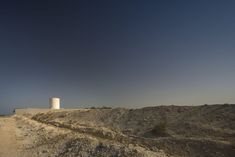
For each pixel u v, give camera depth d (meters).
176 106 42.72
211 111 35.47
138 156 17.78
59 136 30.05
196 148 21.27
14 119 74.50
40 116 71.50
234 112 32.19
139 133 31.52
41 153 23.53
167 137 26.81
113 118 46.84
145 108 46.91
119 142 23.33
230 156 19.25
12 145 28.34
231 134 25.61
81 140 24.48
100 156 19.58
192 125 30.66
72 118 55.88
